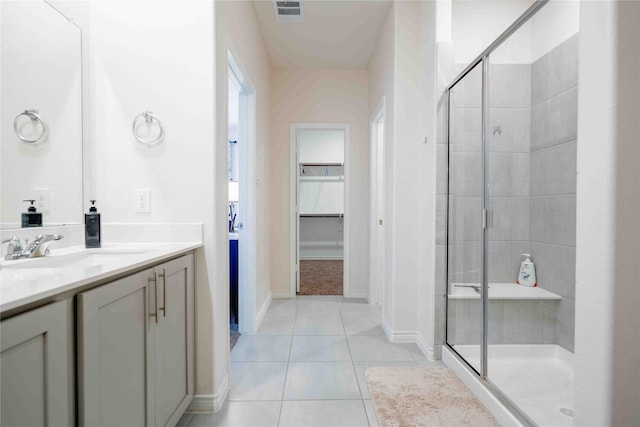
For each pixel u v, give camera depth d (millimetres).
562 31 2094
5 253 1239
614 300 954
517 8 2613
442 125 2221
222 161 1800
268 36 3186
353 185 3883
